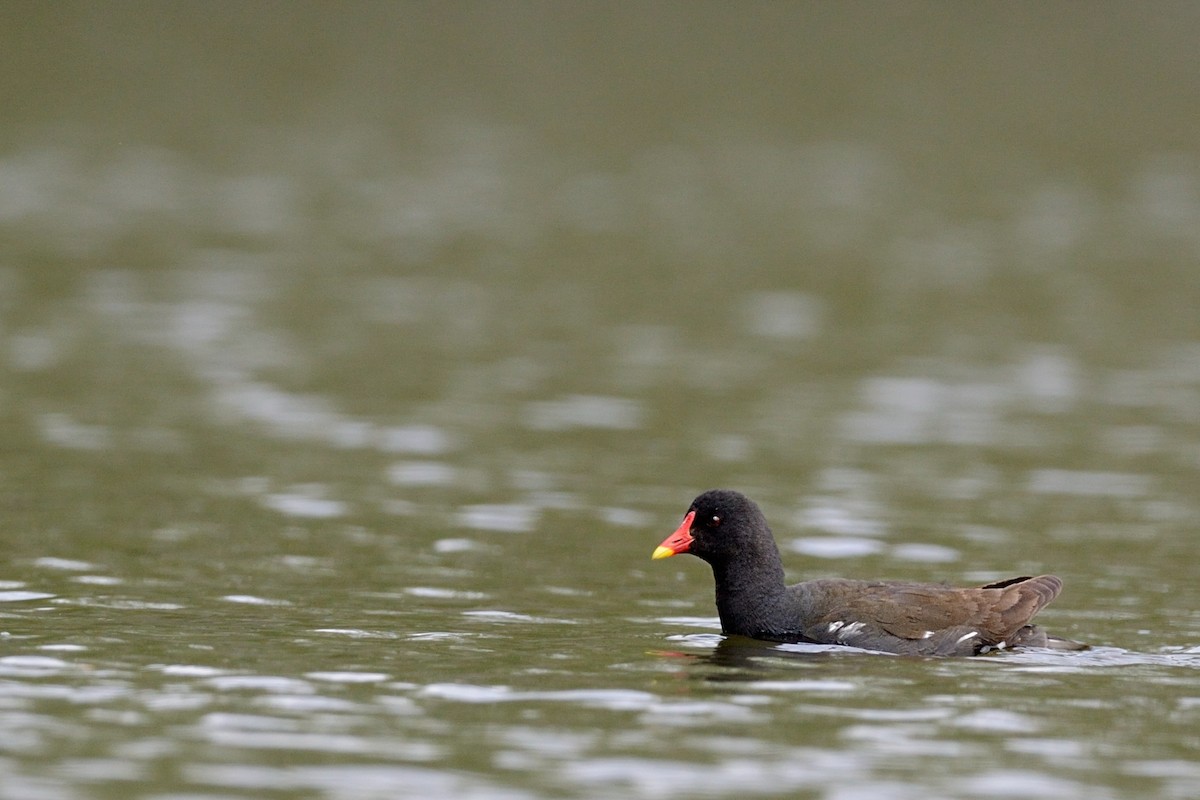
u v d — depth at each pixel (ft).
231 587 50.62
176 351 93.20
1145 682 41.24
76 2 249.96
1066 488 68.13
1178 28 251.80
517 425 77.92
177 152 182.60
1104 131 199.31
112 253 126.72
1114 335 103.76
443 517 61.36
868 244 138.82
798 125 203.21
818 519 62.49
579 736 35.81
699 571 55.57
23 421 75.41
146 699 37.68
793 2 260.01
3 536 56.39
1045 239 142.82
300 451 71.61
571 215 151.74
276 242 135.23
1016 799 32.68
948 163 183.32
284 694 38.42
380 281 119.24
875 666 42.63
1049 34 247.29
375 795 31.83
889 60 233.55
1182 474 70.74
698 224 147.64
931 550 58.34
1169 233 146.72
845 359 95.55
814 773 33.81
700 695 39.37
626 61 233.55
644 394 85.35
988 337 102.89
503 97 216.13
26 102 204.13
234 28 244.42
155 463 68.49
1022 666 42.80
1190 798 32.96
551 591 51.85
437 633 45.55
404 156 183.83
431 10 255.09
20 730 35.12
